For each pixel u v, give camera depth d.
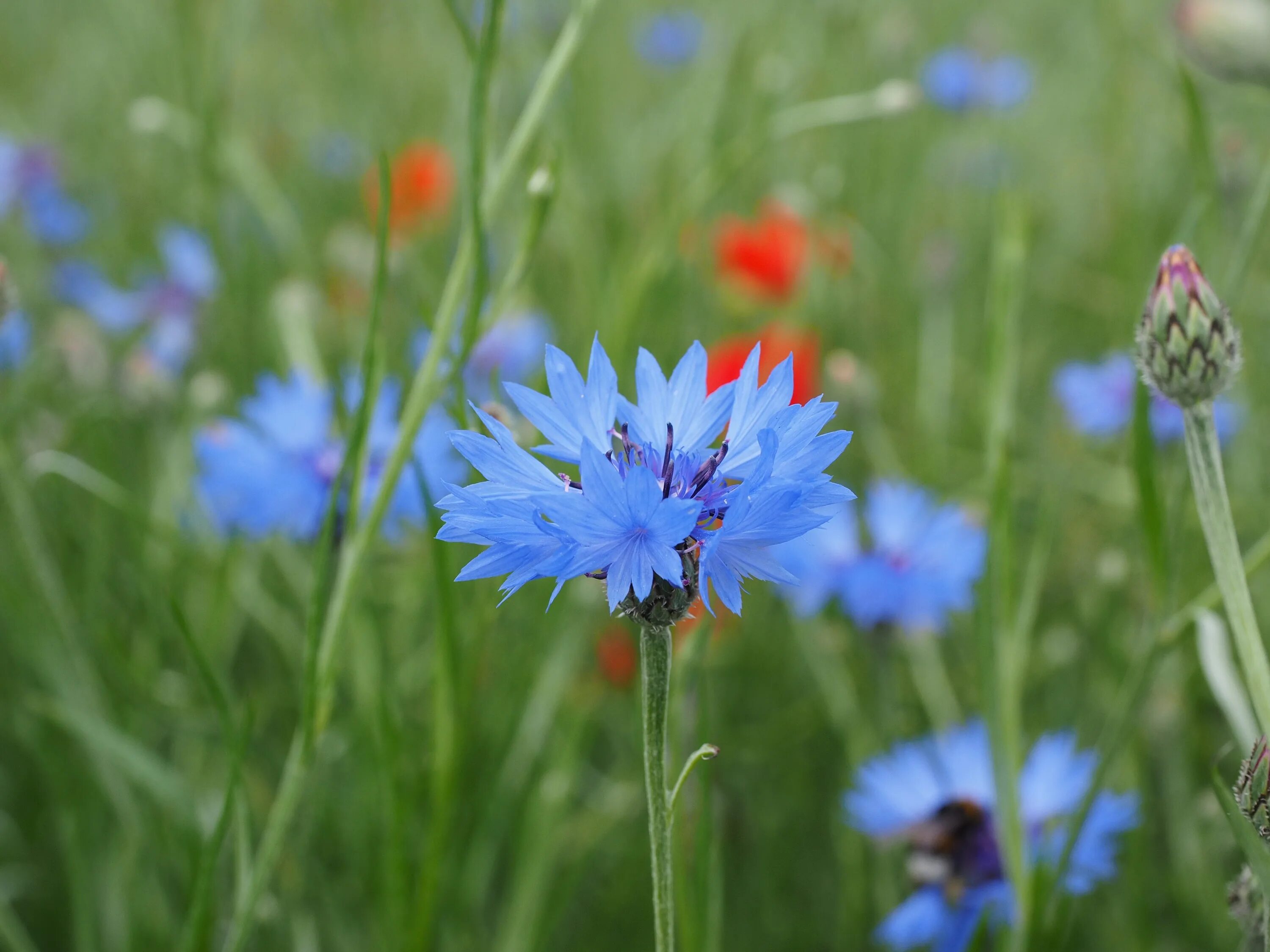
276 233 0.63
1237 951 0.39
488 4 0.34
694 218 0.60
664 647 0.28
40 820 0.46
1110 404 0.53
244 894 0.34
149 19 0.67
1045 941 0.35
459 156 0.66
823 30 0.75
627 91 0.87
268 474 0.41
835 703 0.44
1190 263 0.30
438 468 0.41
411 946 0.37
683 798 0.34
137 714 0.43
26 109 0.96
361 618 0.39
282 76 0.86
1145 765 0.42
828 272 0.64
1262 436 0.60
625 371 0.45
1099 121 0.83
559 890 0.43
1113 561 0.47
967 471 0.62
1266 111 0.68
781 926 0.45
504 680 0.44
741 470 0.29
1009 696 0.35
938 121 0.83
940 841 0.37
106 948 0.42
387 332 0.57
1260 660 0.30
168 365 0.58
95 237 0.83
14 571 0.49
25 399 0.57
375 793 0.40
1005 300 0.36
